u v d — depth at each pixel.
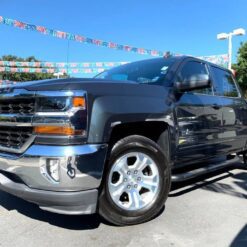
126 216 3.50
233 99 5.50
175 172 4.52
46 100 3.07
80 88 3.11
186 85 4.09
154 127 3.92
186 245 3.17
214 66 5.26
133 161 3.61
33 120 3.10
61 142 3.01
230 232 3.46
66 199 3.01
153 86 3.85
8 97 3.30
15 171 3.21
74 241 3.24
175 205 4.21
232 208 4.15
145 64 4.78
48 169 3.04
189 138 4.24
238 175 5.80
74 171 2.99
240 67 23.02
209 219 3.79
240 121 5.58
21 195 3.20
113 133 3.45
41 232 3.42
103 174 3.27
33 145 3.10
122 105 3.36
